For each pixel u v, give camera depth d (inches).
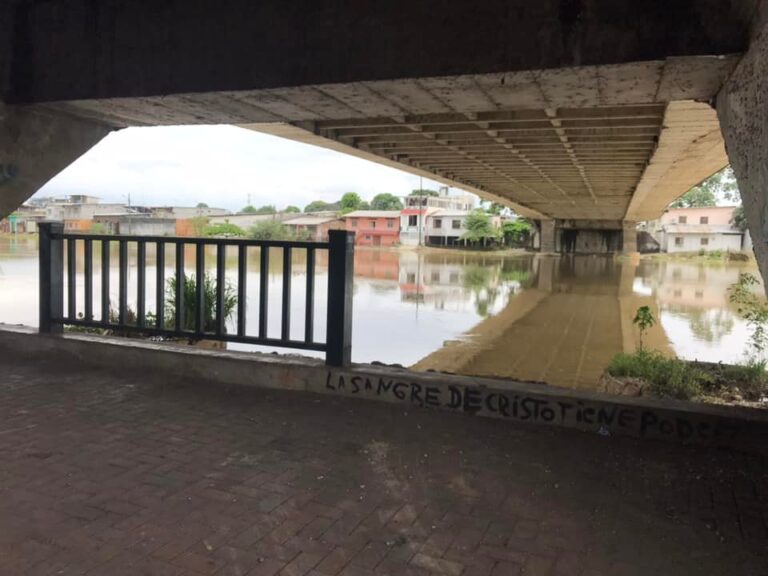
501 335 744.3
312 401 202.8
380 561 112.9
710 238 2753.4
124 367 239.0
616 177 920.3
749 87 158.9
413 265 1902.1
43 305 257.4
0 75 262.4
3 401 198.2
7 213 276.1
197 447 163.8
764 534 124.3
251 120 288.0
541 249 2491.4
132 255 1261.1
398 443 168.9
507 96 232.2
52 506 130.3
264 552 115.0
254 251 1854.1
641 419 175.2
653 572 111.1
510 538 121.6
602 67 192.5
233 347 513.7
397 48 212.8
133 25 244.7
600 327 800.9
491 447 167.0
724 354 601.6
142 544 116.8
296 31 224.5
